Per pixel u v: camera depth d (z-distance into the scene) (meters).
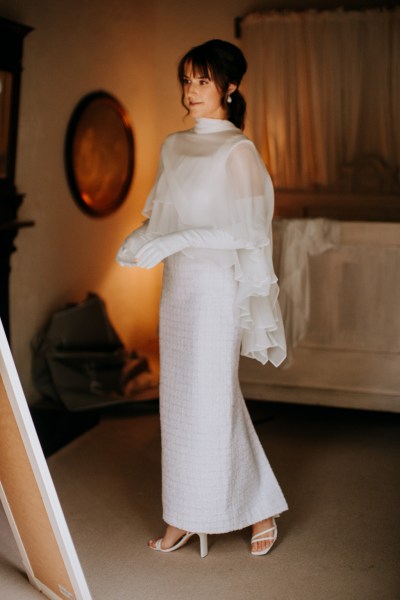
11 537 2.79
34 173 4.27
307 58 5.40
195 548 2.71
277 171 5.55
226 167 2.46
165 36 5.71
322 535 2.82
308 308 3.77
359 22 5.30
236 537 2.81
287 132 5.50
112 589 2.42
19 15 4.02
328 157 5.49
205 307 2.53
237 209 2.44
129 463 3.53
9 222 3.97
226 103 2.57
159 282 5.93
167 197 2.58
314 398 3.91
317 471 3.46
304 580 2.49
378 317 3.78
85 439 3.85
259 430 4.00
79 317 4.53
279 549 2.71
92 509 3.02
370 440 3.87
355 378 3.84
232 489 2.60
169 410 2.62
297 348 3.88
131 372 4.56
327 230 3.75
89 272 4.97
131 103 5.40
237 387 2.67
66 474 3.38
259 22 5.42
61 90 4.48
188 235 2.39
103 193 5.05
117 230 5.32
